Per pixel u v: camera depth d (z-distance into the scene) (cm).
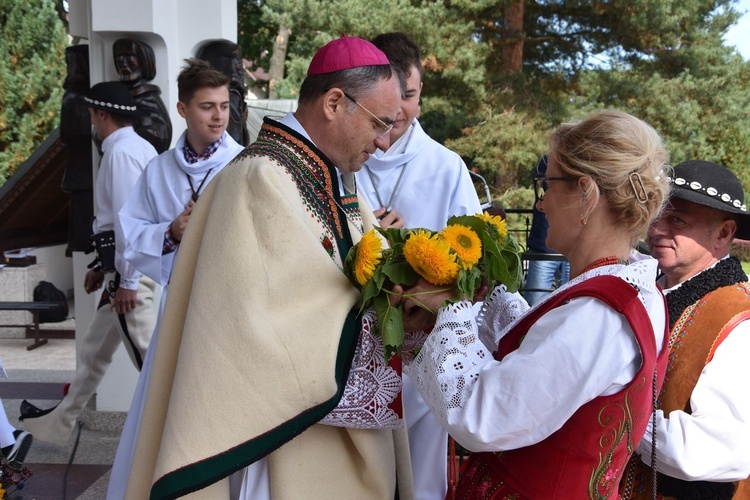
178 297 176
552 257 349
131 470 175
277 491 171
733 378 174
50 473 383
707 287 190
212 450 153
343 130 177
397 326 163
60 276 934
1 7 1421
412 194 268
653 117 1502
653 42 1545
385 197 269
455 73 1434
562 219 157
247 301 157
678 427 169
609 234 154
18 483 277
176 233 292
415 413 242
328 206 179
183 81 306
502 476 156
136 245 301
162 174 314
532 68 1645
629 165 147
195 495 168
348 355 165
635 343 144
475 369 154
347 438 179
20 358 675
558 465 148
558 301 150
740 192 197
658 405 184
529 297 489
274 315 158
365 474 178
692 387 179
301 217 169
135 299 375
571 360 140
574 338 142
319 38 1455
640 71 1557
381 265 164
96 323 395
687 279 198
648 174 149
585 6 1545
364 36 1424
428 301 162
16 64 1430
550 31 1639
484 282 170
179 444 153
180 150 312
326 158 179
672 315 189
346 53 174
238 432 153
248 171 167
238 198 164
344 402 168
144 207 317
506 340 162
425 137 274
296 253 161
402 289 163
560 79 1623
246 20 2095
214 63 438
